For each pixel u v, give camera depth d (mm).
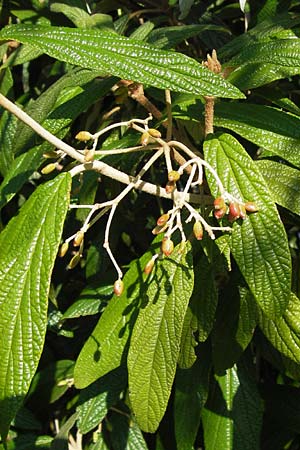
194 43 754
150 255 543
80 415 702
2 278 431
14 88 875
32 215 439
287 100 584
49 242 431
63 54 427
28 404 804
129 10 769
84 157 449
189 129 575
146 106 552
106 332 556
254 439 686
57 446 700
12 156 666
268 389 778
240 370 697
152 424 525
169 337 517
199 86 429
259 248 461
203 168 523
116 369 707
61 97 584
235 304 608
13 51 712
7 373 423
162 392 521
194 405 669
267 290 461
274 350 724
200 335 564
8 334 425
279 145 499
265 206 459
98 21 657
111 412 786
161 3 736
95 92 550
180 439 671
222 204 442
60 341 863
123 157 600
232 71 531
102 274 751
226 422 687
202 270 560
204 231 519
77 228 792
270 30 580
